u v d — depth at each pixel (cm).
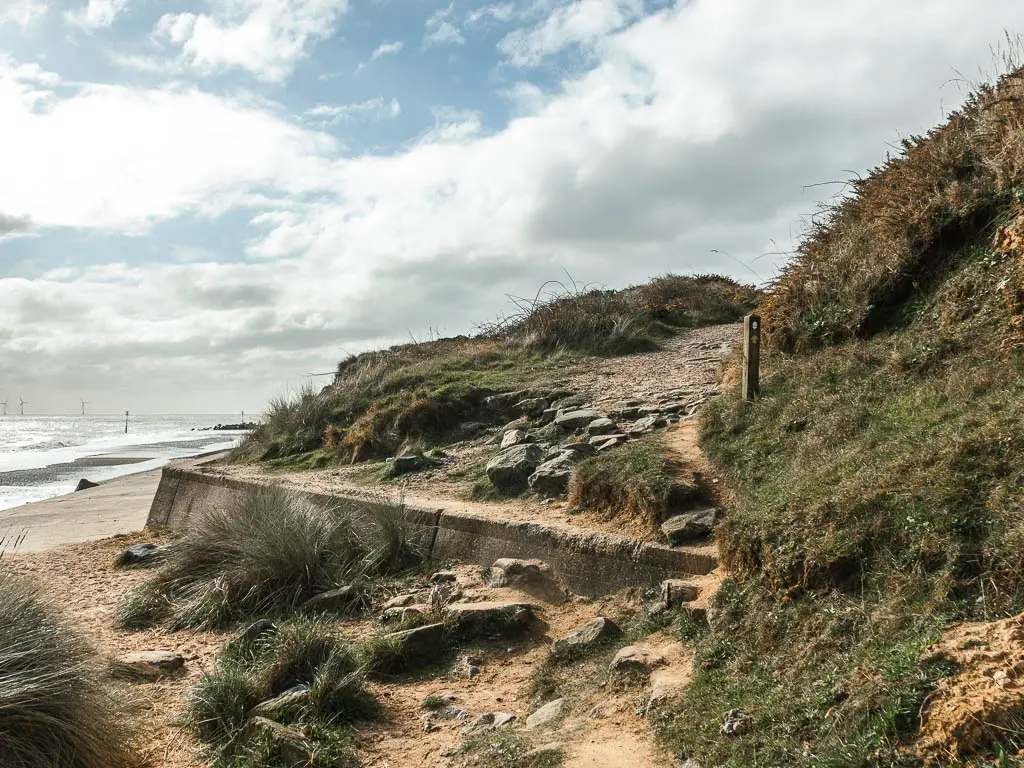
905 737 279
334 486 1036
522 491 873
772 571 438
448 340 2006
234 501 970
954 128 826
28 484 2192
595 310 1795
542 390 1264
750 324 768
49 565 962
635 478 704
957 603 336
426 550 811
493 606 616
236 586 729
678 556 591
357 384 1512
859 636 360
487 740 437
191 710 494
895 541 389
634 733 405
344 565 775
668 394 1108
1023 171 681
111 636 685
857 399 617
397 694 527
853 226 893
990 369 524
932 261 731
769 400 730
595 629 549
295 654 538
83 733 419
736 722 355
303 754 431
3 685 402
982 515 366
